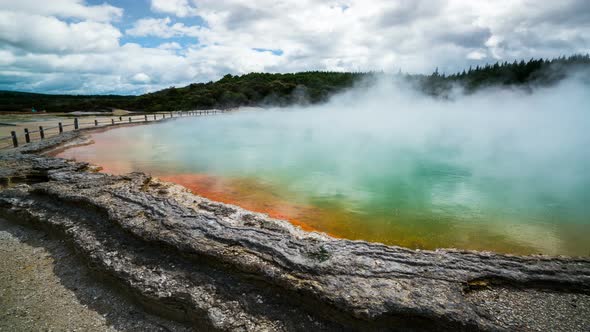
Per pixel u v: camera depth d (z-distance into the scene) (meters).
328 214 7.67
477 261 4.47
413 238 6.45
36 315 3.99
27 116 34.00
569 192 9.71
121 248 4.88
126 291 4.25
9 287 4.52
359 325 3.48
